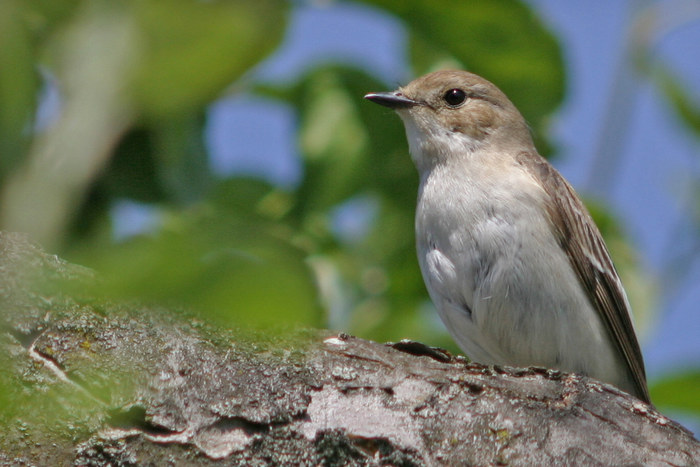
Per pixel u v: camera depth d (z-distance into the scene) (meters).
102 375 5.39
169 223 7.21
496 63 9.30
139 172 7.70
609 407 5.83
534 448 5.58
